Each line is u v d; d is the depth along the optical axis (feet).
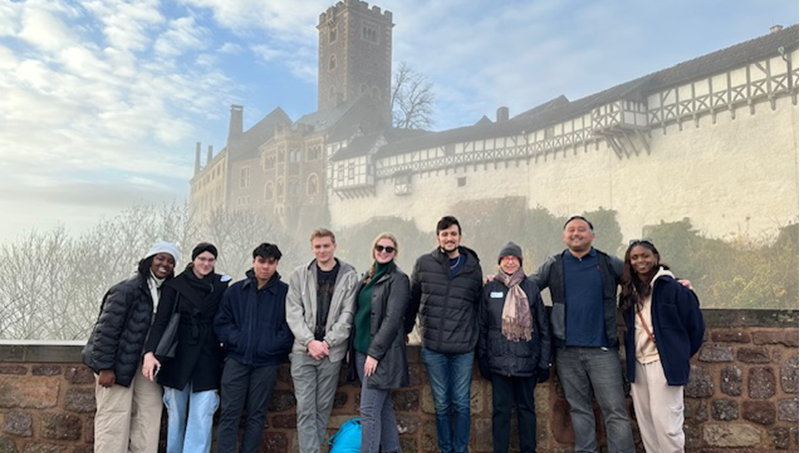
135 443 11.70
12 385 12.88
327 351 11.93
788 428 13.17
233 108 277.03
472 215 168.35
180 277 11.93
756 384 13.33
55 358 12.90
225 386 11.84
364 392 11.91
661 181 130.62
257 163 247.91
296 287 12.30
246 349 11.84
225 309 12.07
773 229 109.50
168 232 137.39
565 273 12.78
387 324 11.73
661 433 11.59
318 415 12.25
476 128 179.52
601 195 142.10
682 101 128.57
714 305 108.99
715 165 121.29
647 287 12.00
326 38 264.31
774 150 111.65
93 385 12.88
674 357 11.43
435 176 179.93
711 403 13.35
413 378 13.47
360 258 185.78
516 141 163.12
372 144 200.95
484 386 13.57
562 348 12.63
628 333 12.24
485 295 12.85
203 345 11.85
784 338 13.42
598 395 12.37
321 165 217.97
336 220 208.85
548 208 153.28
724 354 13.42
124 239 126.62
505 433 12.36
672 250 122.52
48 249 108.37
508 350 12.36
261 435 12.07
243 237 183.01
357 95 249.96
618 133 136.67
